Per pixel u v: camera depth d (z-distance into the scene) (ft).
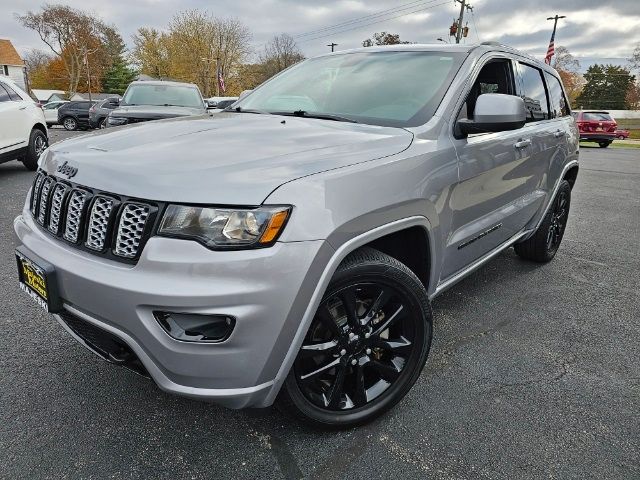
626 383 8.61
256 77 213.66
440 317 11.02
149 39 213.25
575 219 21.80
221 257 5.36
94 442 6.75
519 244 14.55
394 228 6.80
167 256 5.40
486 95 8.26
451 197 8.10
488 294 12.42
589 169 42.42
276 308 5.55
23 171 28.30
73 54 217.77
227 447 6.75
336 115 8.97
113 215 5.78
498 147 9.58
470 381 8.51
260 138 7.20
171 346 5.49
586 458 6.77
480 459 6.69
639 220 21.84
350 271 6.31
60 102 95.50
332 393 6.80
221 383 5.68
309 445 6.84
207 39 205.46
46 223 6.86
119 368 8.46
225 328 5.50
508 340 10.05
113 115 29.17
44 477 6.13
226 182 5.58
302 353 6.29
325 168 6.19
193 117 9.39
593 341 10.12
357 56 10.79
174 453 6.61
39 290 6.50
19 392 7.75
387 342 7.18
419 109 8.55
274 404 6.57
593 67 242.99
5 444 6.64
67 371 8.34
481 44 10.36
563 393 8.25
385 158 6.90
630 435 7.25
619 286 13.29
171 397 7.75
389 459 6.63
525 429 7.31
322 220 5.77
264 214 5.46
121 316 5.57
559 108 14.28
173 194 5.51
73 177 6.36
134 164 6.05
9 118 25.40
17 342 9.20
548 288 12.97
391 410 7.61
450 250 8.48
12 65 176.76
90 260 5.92
